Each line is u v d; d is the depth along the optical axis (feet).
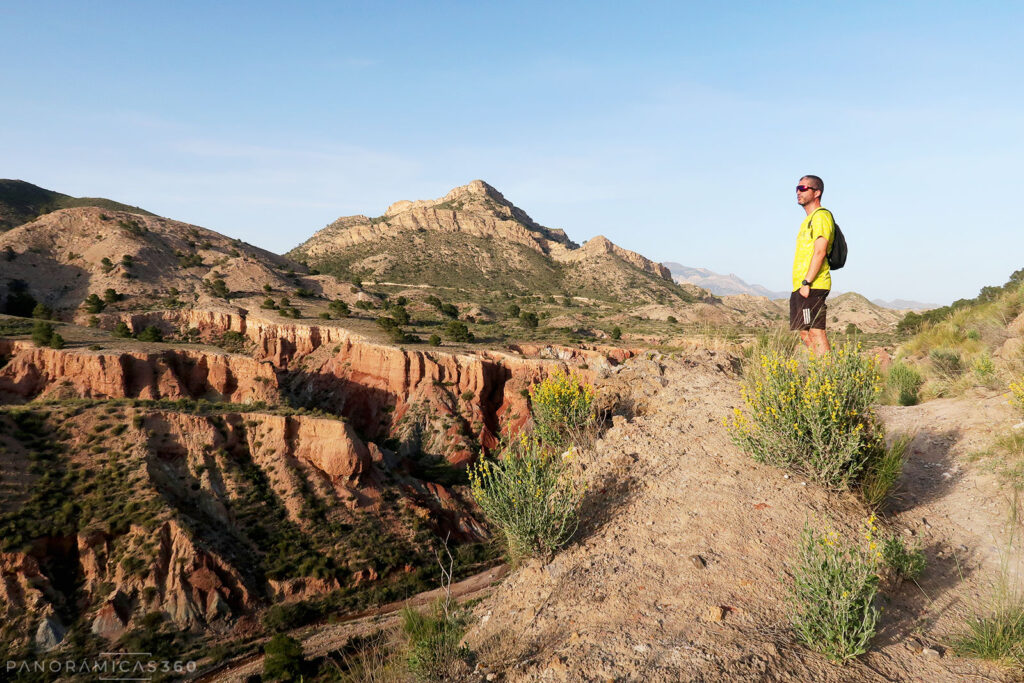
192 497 159.12
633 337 340.18
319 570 150.20
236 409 192.85
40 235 397.60
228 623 133.39
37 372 218.59
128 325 298.35
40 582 129.18
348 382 273.54
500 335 328.70
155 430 170.19
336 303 347.77
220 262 431.84
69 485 148.36
